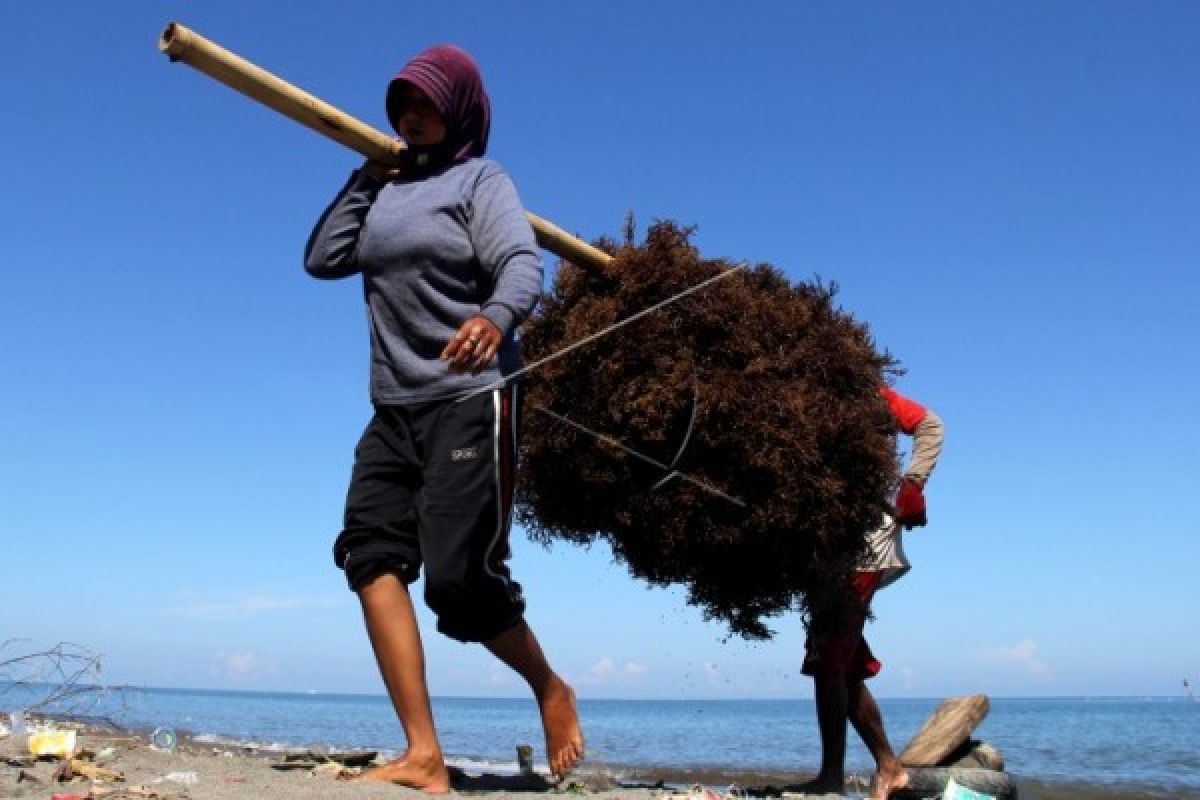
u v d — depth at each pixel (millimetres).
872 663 4562
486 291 3162
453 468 2984
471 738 16422
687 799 3604
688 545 4016
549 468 4133
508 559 3182
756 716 46594
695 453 3922
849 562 4141
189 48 2836
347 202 3326
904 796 4602
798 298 4230
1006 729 25766
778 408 3885
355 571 3049
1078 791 9273
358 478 3117
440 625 3189
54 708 4582
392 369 3115
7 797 2656
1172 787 9648
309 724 17453
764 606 4266
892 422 4281
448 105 3246
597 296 4062
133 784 2918
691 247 4117
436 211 3139
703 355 3990
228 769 3449
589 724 29500
